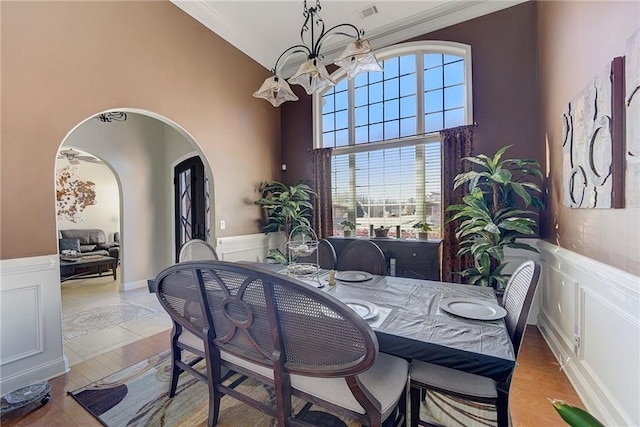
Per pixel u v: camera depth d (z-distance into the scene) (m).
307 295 1.02
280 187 4.36
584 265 1.84
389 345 1.21
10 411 1.75
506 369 1.01
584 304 1.88
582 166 1.87
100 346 2.64
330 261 2.73
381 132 4.04
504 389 1.24
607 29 1.58
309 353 1.14
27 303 2.09
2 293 1.99
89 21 2.47
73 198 7.22
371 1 3.25
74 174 7.23
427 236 3.47
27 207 2.10
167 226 5.19
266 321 1.21
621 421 1.46
